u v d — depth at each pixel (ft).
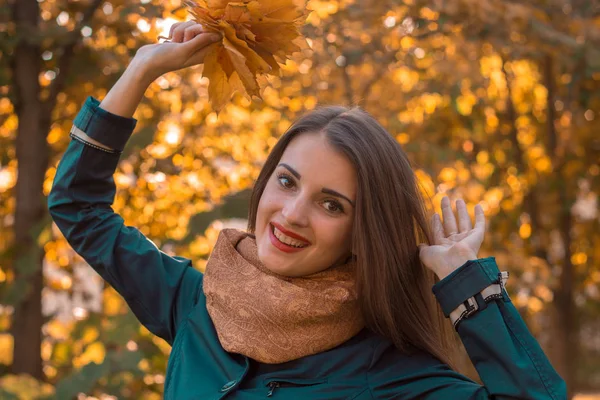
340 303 5.44
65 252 17.40
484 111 20.86
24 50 14.82
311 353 5.45
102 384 13.34
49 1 15.52
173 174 16.93
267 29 5.36
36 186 15.17
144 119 16.89
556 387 4.97
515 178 21.83
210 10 5.26
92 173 6.16
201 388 5.57
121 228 6.32
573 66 17.43
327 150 5.36
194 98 17.34
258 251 5.57
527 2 18.48
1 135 17.40
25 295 14.48
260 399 5.32
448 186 19.81
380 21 16.90
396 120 17.76
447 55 18.15
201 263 15.98
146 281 6.25
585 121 20.79
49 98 15.17
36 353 15.34
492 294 5.24
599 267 23.03
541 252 21.53
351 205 5.38
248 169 18.67
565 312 21.74
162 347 16.08
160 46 6.01
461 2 16.15
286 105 18.39
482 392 5.09
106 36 15.30
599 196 21.94
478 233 5.54
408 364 5.45
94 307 17.65
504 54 18.85
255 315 5.53
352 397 5.25
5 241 16.74
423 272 5.72
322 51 16.44
